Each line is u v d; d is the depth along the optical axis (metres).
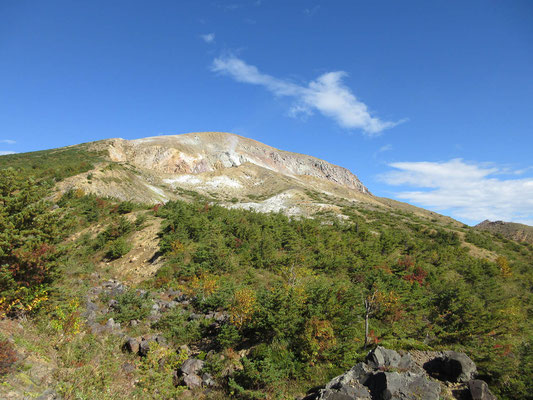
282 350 12.02
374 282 20.47
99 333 13.20
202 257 26.39
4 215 13.00
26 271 12.22
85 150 124.44
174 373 11.63
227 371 11.45
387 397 7.91
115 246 31.06
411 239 57.28
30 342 9.91
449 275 37.69
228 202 109.12
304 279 24.34
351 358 11.51
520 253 64.56
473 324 17.39
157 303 19.02
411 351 11.31
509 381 9.16
